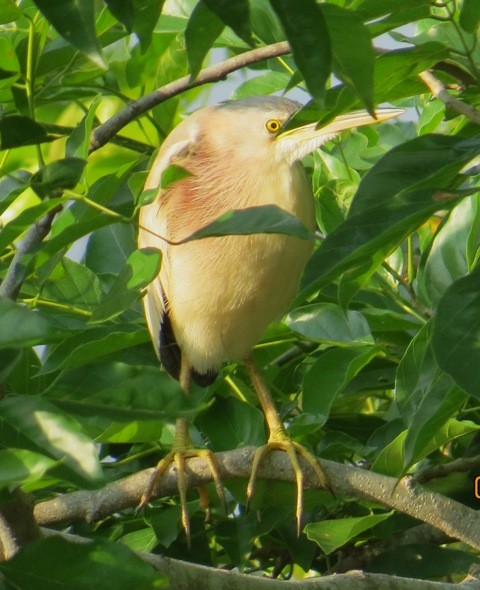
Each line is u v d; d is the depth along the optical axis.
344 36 3.11
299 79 4.25
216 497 6.09
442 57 4.35
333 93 4.30
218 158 7.05
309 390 5.84
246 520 5.81
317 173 7.00
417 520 5.98
